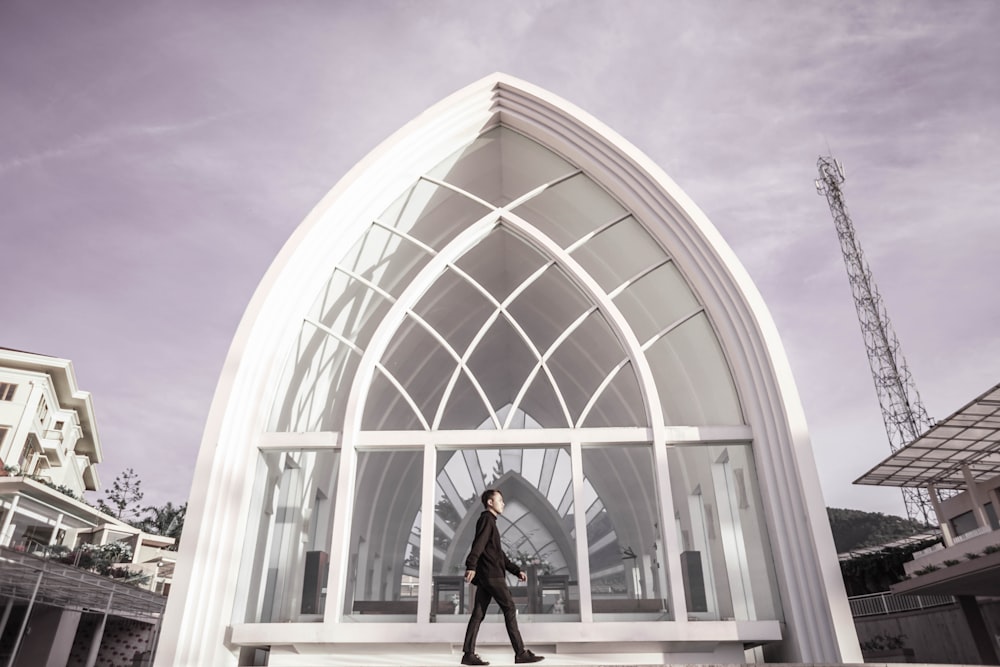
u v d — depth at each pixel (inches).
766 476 266.2
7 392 1381.6
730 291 300.8
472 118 349.7
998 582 805.9
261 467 275.9
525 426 294.4
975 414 746.8
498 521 266.2
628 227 333.1
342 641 240.7
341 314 319.6
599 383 308.3
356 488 272.4
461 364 295.6
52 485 1369.3
